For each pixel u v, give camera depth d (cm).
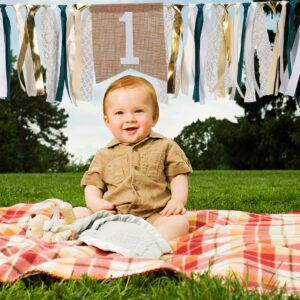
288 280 197
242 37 397
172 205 289
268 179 1048
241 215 344
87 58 394
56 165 3120
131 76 315
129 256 231
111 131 310
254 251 219
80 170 1814
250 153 2338
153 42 386
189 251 249
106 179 306
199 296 170
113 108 305
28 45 390
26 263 207
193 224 330
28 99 3044
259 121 2339
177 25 393
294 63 387
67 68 394
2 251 225
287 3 394
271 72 397
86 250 232
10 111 2894
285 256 216
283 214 355
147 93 305
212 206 521
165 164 309
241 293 174
